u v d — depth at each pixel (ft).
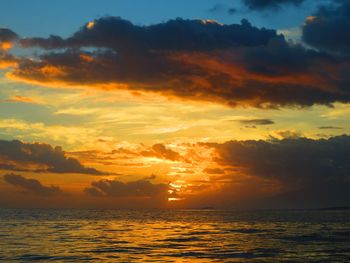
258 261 174.40
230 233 327.47
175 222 517.96
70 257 183.83
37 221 495.41
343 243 242.78
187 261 174.40
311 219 611.88
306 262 172.04
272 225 445.78
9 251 201.87
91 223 471.21
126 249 213.25
